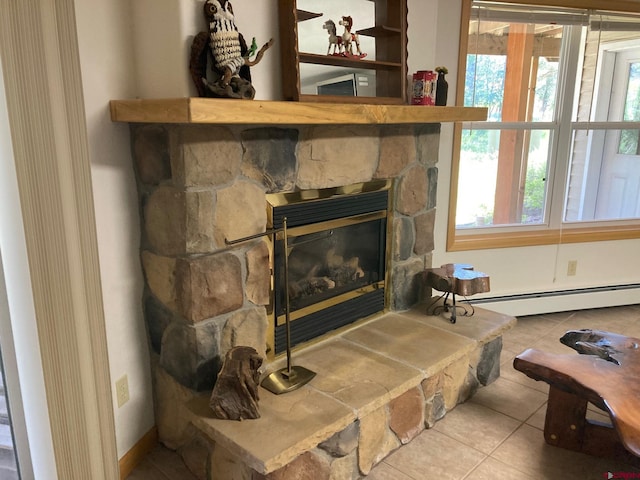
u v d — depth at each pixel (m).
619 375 1.86
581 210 3.59
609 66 3.32
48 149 1.36
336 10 2.08
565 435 2.08
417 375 2.06
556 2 2.96
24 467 1.62
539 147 3.34
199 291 1.78
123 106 1.64
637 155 3.58
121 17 1.70
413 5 2.44
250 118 1.58
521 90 3.21
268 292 2.03
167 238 1.78
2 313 1.49
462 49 2.91
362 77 2.21
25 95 1.29
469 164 3.24
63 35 1.37
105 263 1.77
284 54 1.90
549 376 1.92
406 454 2.05
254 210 1.90
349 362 2.16
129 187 1.83
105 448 1.67
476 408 2.38
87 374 1.56
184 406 1.83
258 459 1.54
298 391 1.92
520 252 3.36
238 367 1.72
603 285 3.55
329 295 2.37
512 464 2.00
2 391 1.64
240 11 1.75
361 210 2.39
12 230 1.39
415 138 2.55
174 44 1.62
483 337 2.42
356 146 2.25
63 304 1.45
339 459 1.82
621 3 3.07
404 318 2.63
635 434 1.54
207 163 1.70
